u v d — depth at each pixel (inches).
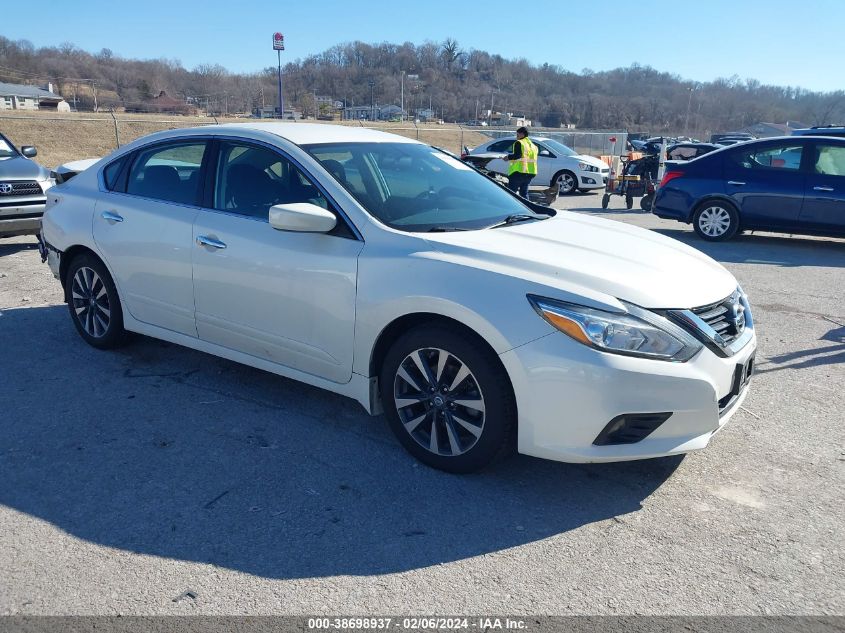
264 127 165.5
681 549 110.9
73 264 195.3
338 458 138.5
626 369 113.8
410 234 135.6
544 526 116.6
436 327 127.2
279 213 135.0
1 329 217.0
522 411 119.8
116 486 127.3
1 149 362.0
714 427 121.5
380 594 99.3
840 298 269.6
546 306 117.1
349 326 137.8
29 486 127.0
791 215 377.1
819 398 171.6
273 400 165.9
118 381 176.4
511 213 162.1
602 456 117.3
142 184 179.9
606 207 593.9
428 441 135.4
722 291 132.1
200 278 161.0
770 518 119.6
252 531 114.0
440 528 115.6
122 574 103.0
